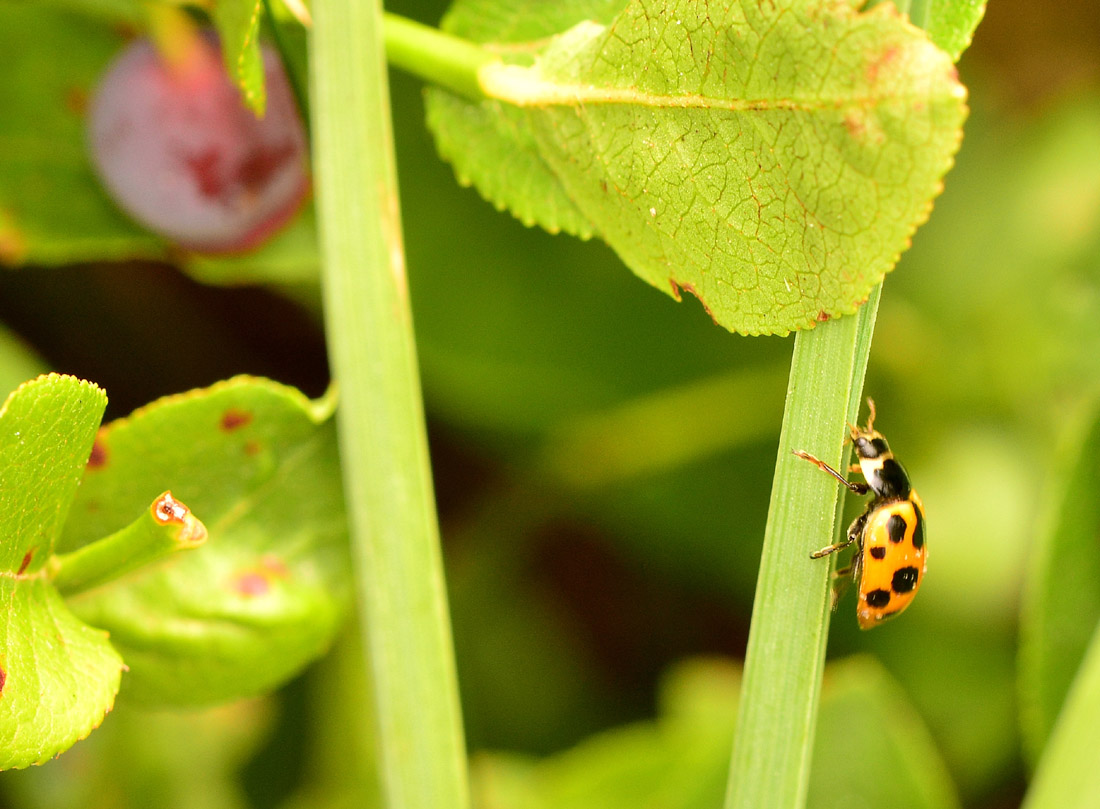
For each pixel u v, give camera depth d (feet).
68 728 0.38
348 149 0.39
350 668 0.49
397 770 0.39
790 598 0.39
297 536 0.41
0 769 0.37
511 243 0.50
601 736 0.54
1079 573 0.44
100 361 0.51
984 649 0.53
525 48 0.40
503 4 0.40
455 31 0.40
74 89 0.42
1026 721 0.44
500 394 0.53
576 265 0.51
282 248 0.43
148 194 0.42
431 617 0.39
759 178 0.38
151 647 0.40
